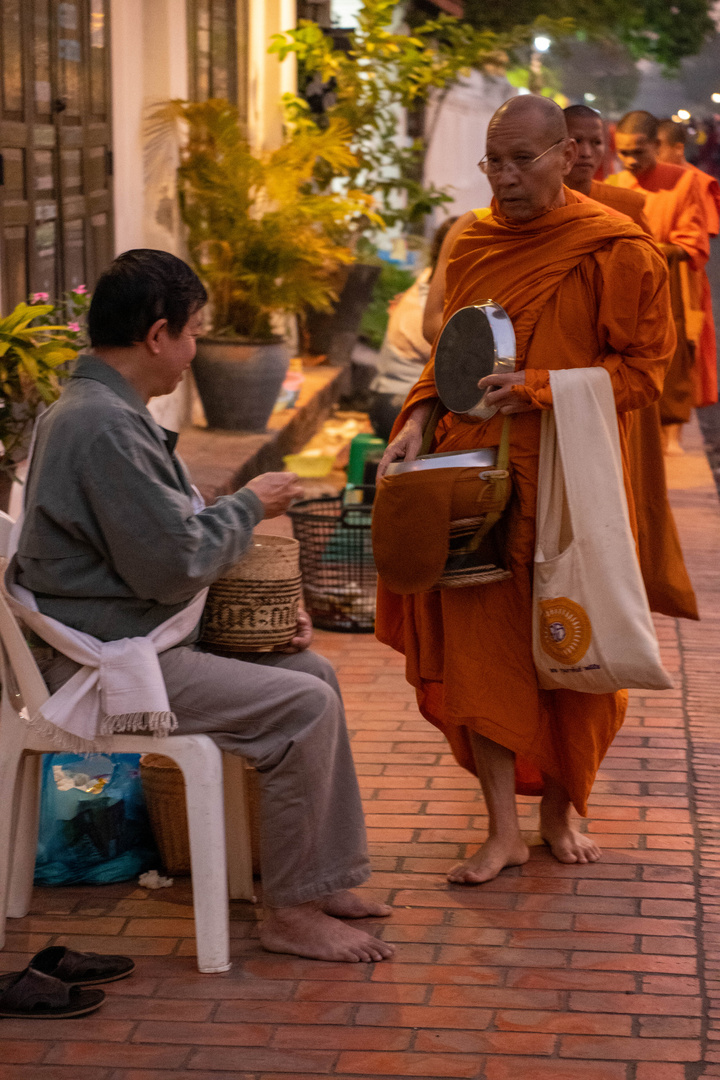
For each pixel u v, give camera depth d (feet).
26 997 9.48
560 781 11.78
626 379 10.94
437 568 10.80
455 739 12.34
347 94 36.76
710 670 17.19
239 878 11.32
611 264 10.74
